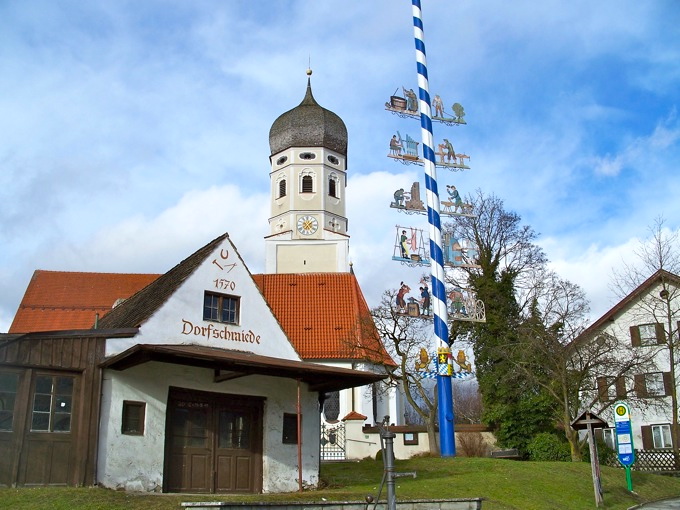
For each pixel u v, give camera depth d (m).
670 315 43.34
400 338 38.47
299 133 63.69
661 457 40.78
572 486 25.94
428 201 30.73
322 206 62.41
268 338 24.16
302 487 22.38
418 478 24.70
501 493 22.88
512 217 47.53
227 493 21.78
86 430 19.30
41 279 55.31
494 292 44.59
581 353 37.31
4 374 18.66
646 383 43.72
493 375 41.38
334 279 52.88
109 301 54.47
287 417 23.53
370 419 44.69
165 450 20.83
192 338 22.11
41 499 16.31
